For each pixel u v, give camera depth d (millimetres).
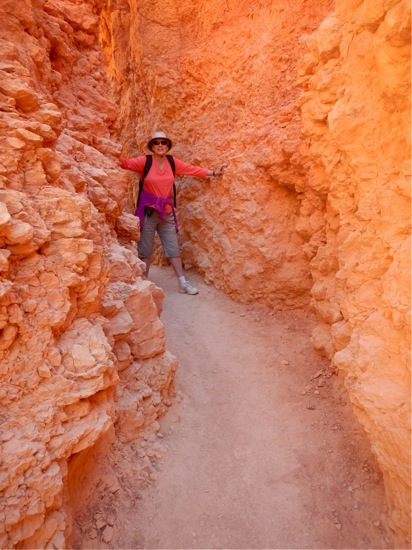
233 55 4941
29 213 1979
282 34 4250
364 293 2391
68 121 3715
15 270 1920
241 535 2238
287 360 3674
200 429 2932
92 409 2100
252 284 4676
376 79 2254
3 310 1760
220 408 3160
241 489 2488
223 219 5098
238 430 2936
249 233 4625
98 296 2398
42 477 1748
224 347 4008
